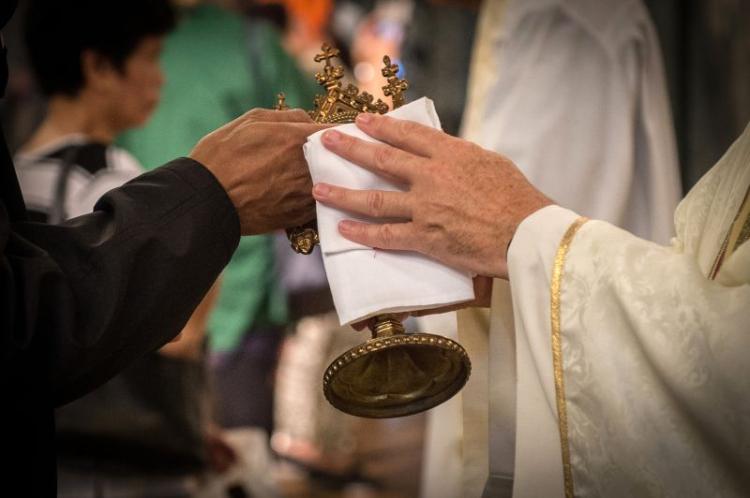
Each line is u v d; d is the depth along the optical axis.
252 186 2.81
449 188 2.78
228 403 7.37
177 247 2.63
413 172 2.80
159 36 4.71
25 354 2.39
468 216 2.76
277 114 2.97
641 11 4.30
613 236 2.64
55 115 4.54
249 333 7.39
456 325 3.22
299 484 8.00
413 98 9.81
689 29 5.30
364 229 2.79
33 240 2.54
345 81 9.45
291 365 8.12
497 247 2.75
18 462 2.43
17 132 8.59
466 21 9.90
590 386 2.54
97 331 2.49
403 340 2.66
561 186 4.04
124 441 4.08
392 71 3.10
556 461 2.66
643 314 2.45
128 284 2.55
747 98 5.21
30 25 4.59
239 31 7.67
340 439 8.16
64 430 4.02
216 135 2.87
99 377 2.57
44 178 4.27
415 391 2.83
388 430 8.73
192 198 2.72
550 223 2.71
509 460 2.94
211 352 7.29
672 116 5.29
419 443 8.56
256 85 7.61
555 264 2.65
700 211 2.79
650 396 2.43
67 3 4.54
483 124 4.27
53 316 2.44
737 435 2.28
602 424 2.51
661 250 2.58
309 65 8.98
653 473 2.40
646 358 2.46
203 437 4.33
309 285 7.45
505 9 4.42
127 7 4.57
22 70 8.70
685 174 5.32
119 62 4.60
